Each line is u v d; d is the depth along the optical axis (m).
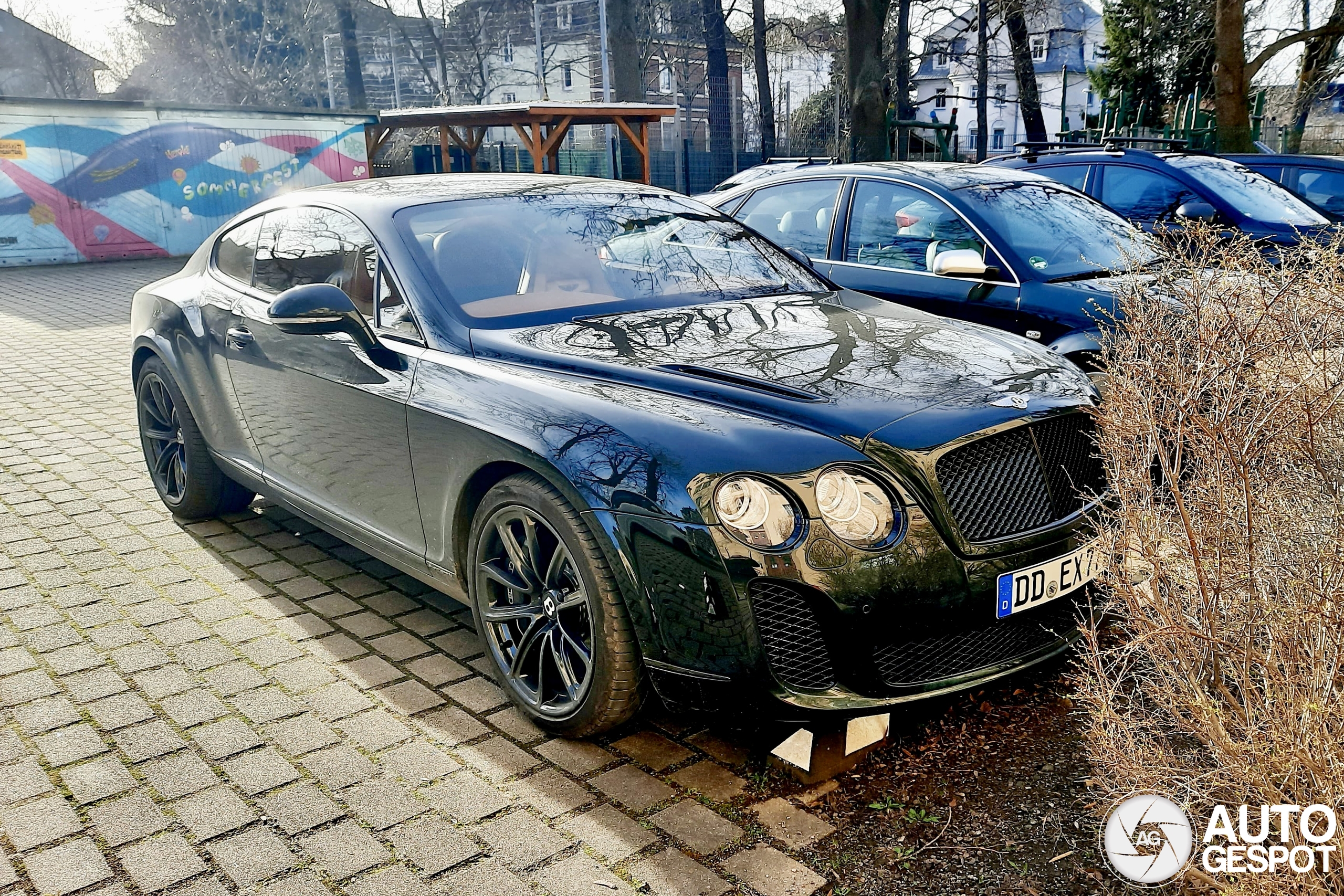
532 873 2.49
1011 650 2.95
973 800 2.74
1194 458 2.39
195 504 4.90
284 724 3.19
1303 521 2.20
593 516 2.78
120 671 3.53
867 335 3.51
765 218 6.82
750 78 55.25
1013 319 5.34
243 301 4.39
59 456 6.09
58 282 15.13
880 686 2.72
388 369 3.53
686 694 2.77
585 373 3.17
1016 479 2.91
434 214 3.96
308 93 46.97
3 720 3.22
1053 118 72.00
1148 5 34.28
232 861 2.55
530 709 3.14
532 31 54.00
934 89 71.56
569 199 4.30
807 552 2.62
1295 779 2.02
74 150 17.69
